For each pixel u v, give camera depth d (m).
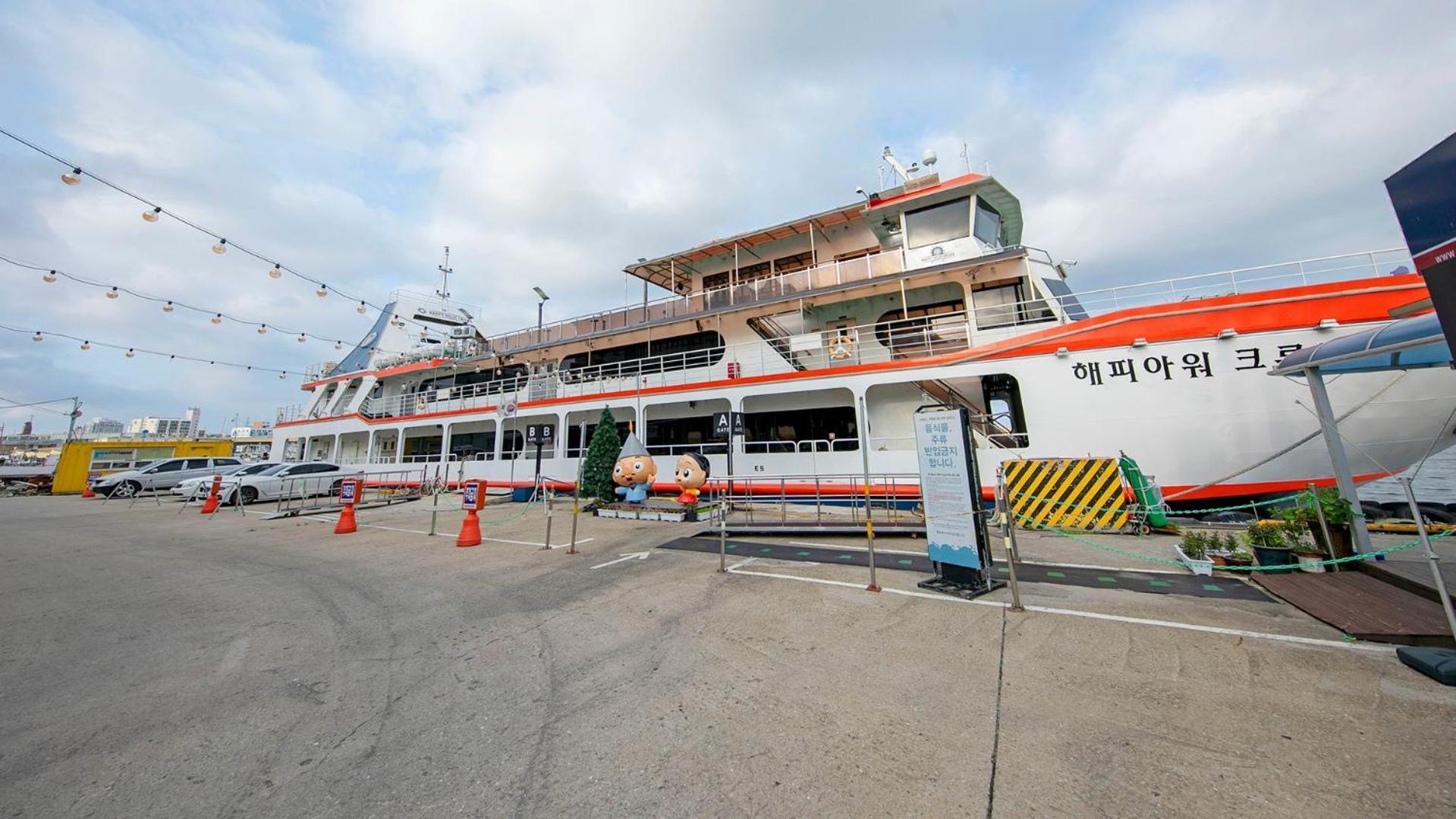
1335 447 6.61
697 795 2.71
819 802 2.62
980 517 6.29
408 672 4.40
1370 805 2.46
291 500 19.56
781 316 17.09
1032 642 4.61
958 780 2.76
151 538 12.01
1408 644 4.25
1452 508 10.05
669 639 4.99
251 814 2.64
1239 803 2.52
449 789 2.82
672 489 17.33
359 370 30.56
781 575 7.23
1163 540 9.19
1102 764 2.86
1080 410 11.22
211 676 4.38
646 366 20.25
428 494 21.77
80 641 5.24
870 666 4.24
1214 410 10.16
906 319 14.40
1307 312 9.70
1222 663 4.08
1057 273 14.02
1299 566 6.30
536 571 7.95
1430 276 3.02
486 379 26.20
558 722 3.51
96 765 3.09
